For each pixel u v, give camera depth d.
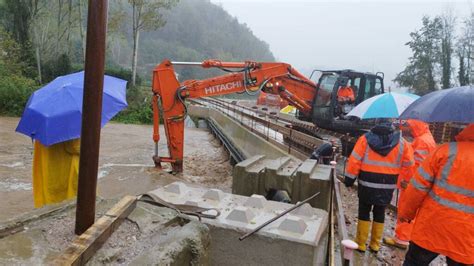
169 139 10.26
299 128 14.55
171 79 10.09
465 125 3.13
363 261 4.65
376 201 4.61
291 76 11.77
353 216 6.38
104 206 2.92
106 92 3.75
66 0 37.00
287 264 2.88
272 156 9.26
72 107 3.57
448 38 41.22
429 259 3.21
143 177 9.88
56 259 2.07
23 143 14.91
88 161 2.41
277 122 16.19
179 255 2.38
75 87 3.71
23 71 32.44
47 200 4.02
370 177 4.57
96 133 2.39
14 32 34.47
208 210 3.28
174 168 10.42
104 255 2.29
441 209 3.02
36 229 2.52
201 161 13.56
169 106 10.15
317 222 3.18
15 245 2.31
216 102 34.25
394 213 6.61
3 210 7.18
